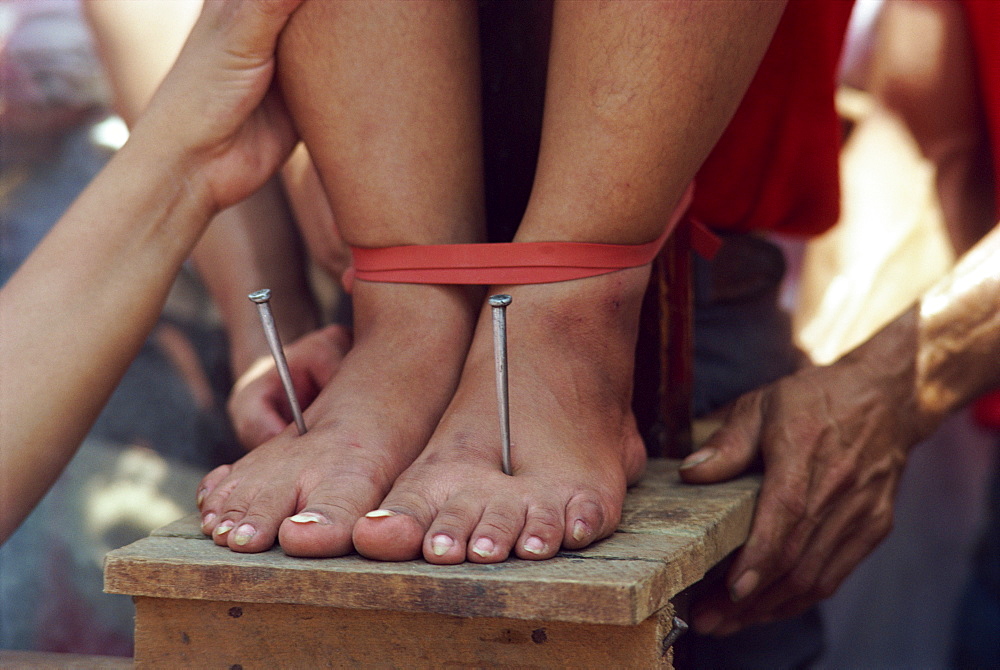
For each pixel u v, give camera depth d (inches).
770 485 34.2
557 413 28.8
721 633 39.0
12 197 72.9
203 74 32.8
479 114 34.1
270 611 25.5
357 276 33.3
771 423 35.7
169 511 67.1
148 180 33.2
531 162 38.9
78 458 67.9
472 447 27.4
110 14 48.6
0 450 30.9
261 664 25.6
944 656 81.0
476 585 22.9
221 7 32.9
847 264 73.0
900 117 70.1
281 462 28.2
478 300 33.7
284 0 30.5
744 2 28.3
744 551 33.3
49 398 31.6
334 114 31.3
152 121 33.3
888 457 36.6
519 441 27.8
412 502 25.5
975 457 82.7
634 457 31.5
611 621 22.1
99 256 32.6
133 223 33.1
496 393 29.0
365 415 29.4
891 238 66.3
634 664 23.5
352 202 32.0
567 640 23.9
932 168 66.6
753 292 52.2
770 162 45.0
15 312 31.9
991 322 37.3
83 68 73.4
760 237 52.9
